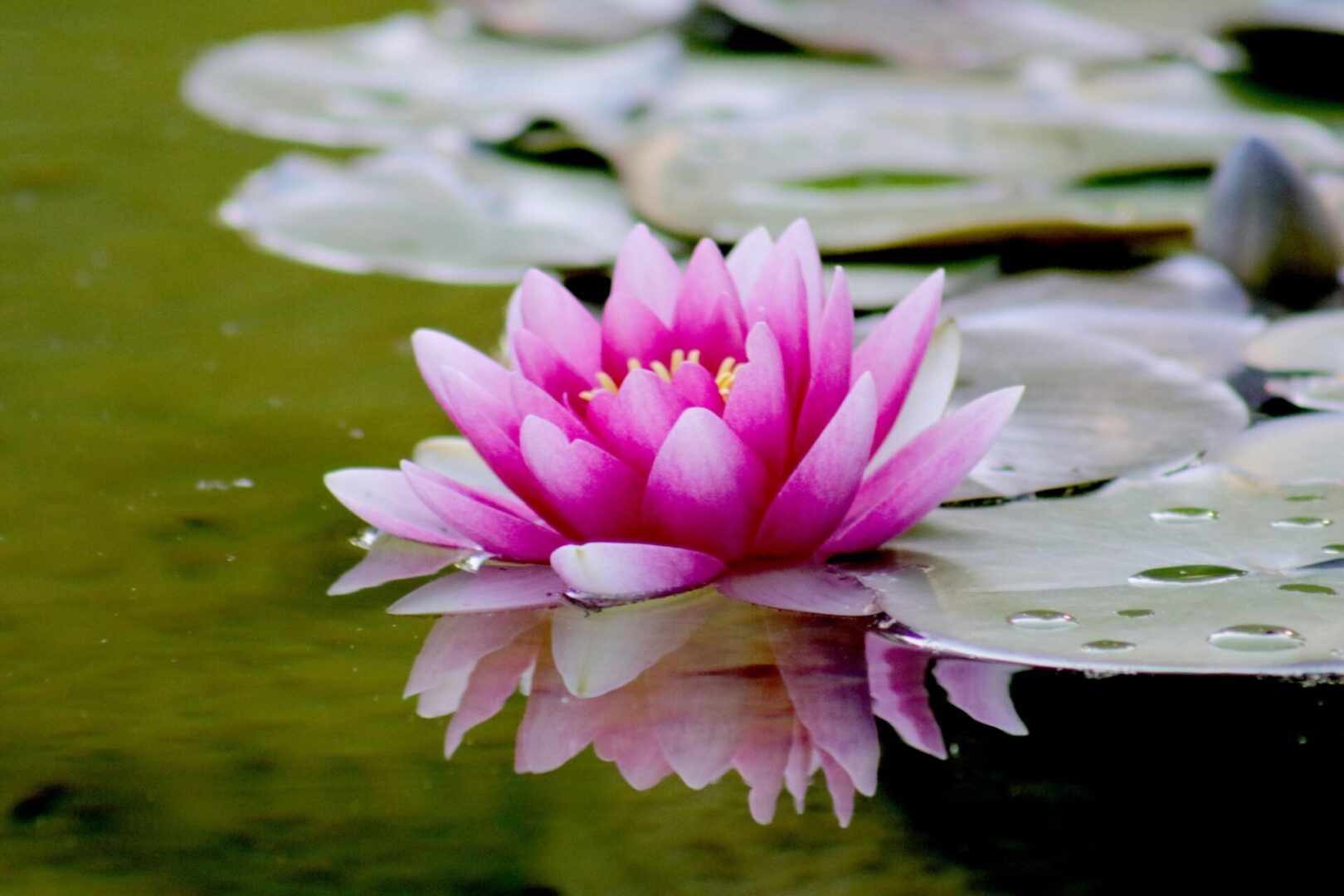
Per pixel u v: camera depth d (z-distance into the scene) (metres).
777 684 1.49
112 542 1.69
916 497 1.67
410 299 1.79
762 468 1.67
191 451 1.72
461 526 1.67
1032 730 1.39
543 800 1.29
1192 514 1.68
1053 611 1.56
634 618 1.66
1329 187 1.82
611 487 1.67
